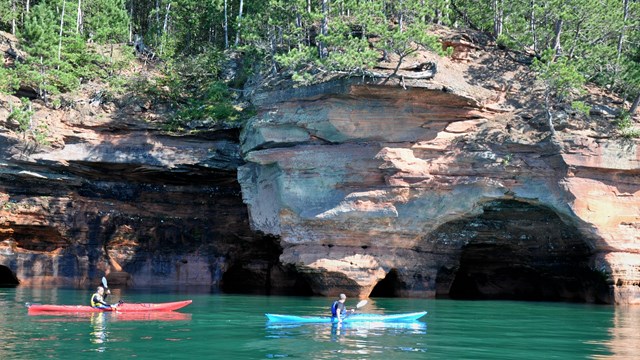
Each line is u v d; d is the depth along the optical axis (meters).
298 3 32.94
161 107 38.19
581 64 32.19
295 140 30.95
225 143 36.59
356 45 29.25
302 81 30.22
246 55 38.66
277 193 31.25
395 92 28.88
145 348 15.42
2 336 16.86
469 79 32.12
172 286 37.22
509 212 31.33
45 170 35.69
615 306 27.89
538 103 31.30
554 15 33.69
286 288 37.75
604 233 28.72
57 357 14.16
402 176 29.39
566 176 28.77
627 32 35.06
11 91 36.16
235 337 17.19
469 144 29.70
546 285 34.88
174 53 45.72
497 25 37.06
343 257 30.06
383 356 14.73
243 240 38.88
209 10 46.81
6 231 35.94
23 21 43.00
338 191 30.08
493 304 28.06
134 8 52.31
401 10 31.36
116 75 39.81
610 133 29.53
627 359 14.95
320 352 15.10
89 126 35.88
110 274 37.22
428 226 30.22
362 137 29.92
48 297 28.11
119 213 37.75
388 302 27.98
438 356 14.88
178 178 37.75
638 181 29.42
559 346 16.62
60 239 36.88
